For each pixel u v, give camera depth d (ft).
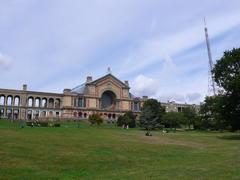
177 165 88.43
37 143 124.06
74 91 583.99
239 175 67.51
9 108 532.32
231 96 225.15
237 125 235.81
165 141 176.14
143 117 390.01
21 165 83.20
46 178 71.72
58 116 536.83
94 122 419.74
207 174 70.18
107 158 102.68
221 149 137.80
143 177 69.26
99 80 576.20
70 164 90.02
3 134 151.74
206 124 381.40
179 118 412.36
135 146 137.90
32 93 551.18
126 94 592.60
